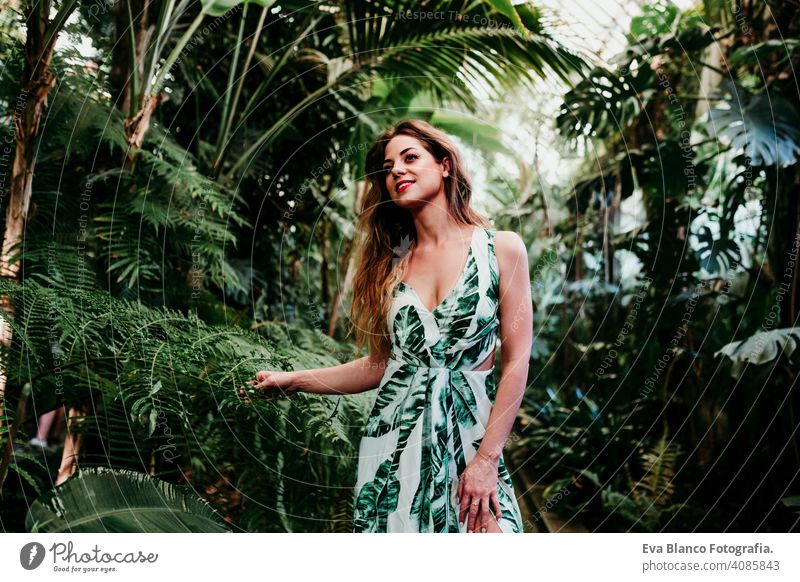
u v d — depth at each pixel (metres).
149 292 2.64
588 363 4.29
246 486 2.33
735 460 3.16
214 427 2.34
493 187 4.38
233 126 3.25
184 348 2.03
